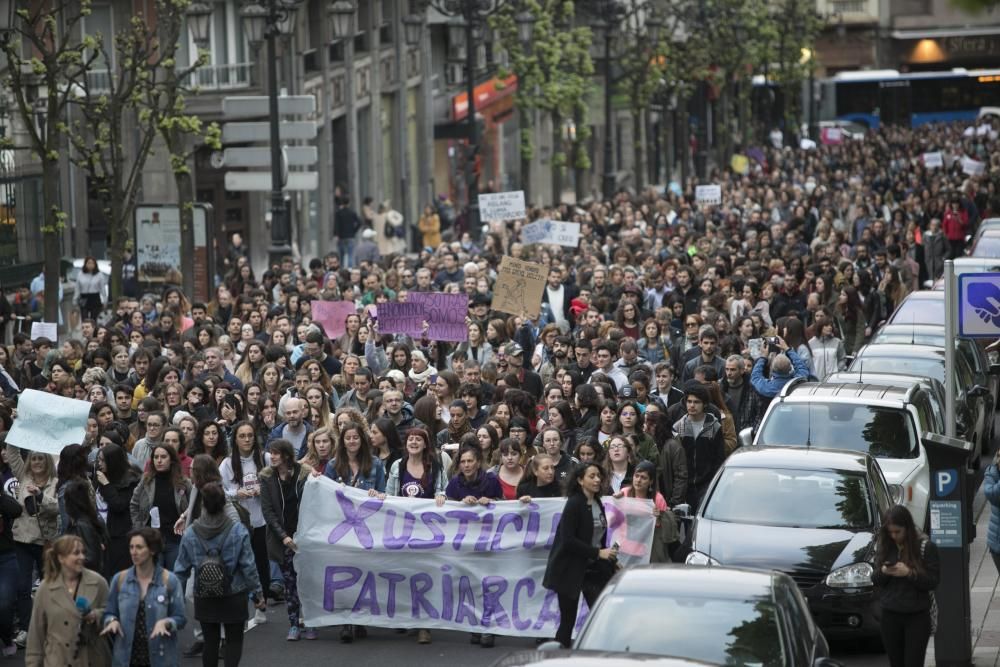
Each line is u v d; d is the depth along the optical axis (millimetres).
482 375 57469
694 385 49688
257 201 138125
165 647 35719
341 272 86562
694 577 31438
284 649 43344
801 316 76938
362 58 155750
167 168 127312
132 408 54188
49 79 79062
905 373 60844
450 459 46406
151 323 73312
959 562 39281
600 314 66500
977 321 44625
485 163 189625
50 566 35500
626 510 41719
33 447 43406
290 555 44344
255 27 91375
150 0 123438
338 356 65875
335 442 47000
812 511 42688
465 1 122312
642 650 29656
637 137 190375
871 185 174125
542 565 43688
